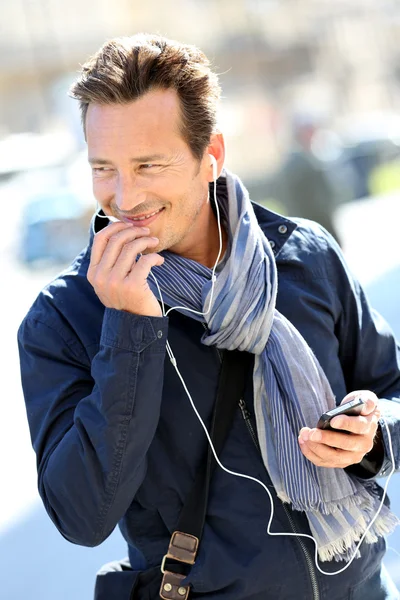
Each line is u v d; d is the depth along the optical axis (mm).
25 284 24719
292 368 3443
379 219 26047
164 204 3316
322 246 3779
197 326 3461
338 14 55688
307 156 19484
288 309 3633
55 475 3168
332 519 3377
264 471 3391
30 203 26906
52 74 48719
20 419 12344
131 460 3131
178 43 3383
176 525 3330
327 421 3229
